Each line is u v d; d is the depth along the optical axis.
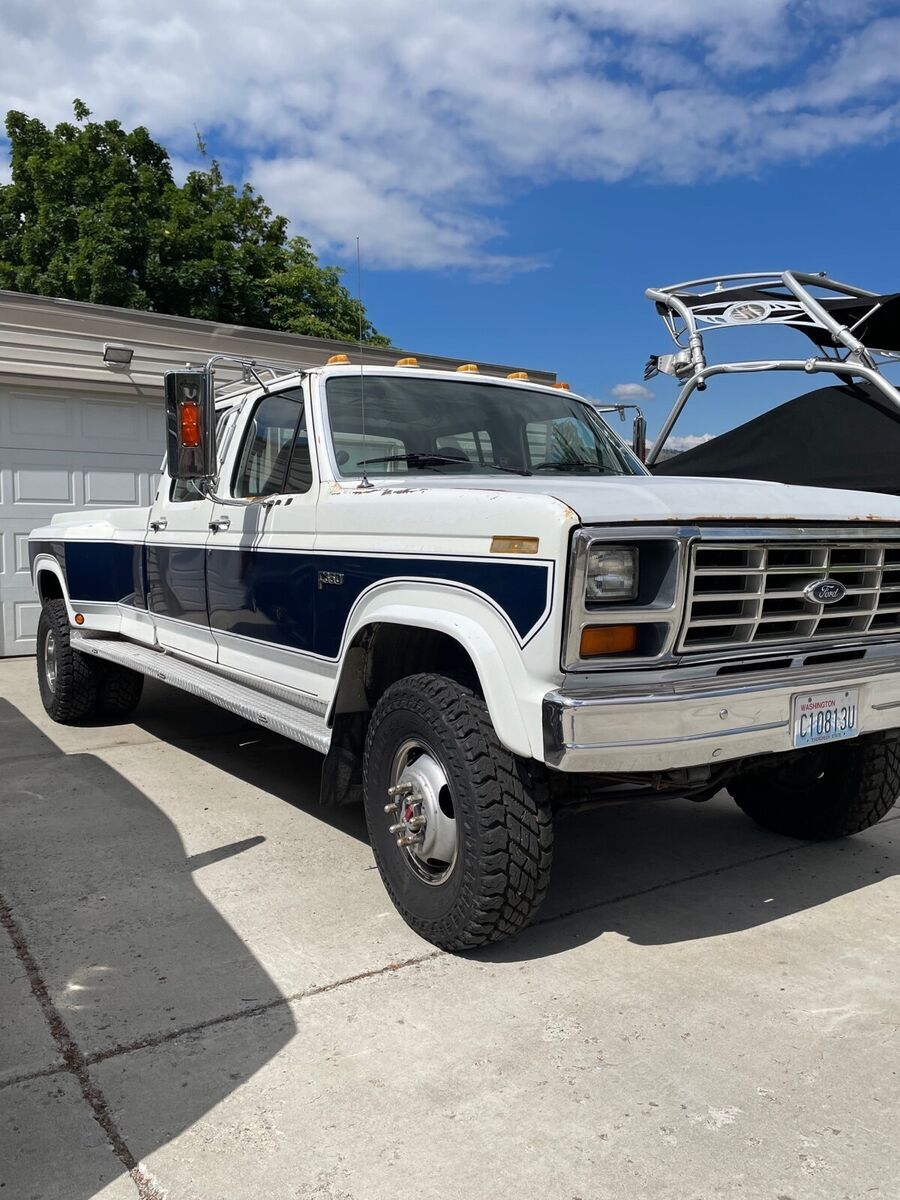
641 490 2.88
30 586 9.61
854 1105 2.37
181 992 2.92
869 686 3.20
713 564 2.86
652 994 2.91
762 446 6.02
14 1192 2.08
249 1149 2.21
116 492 9.98
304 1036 2.68
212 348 10.48
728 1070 2.51
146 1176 2.13
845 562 3.22
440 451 4.21
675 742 2.71
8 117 19.89
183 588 5.08
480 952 3.18
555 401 4.76
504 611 2.79
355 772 3.64
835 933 3.35
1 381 9.20
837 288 6.62
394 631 3.49
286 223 21.92
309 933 3.33
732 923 3.43
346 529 3.59
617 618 2.69
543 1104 2.37
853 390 5.70
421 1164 2.16
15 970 3.07
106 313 9.78
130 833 4.36
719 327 6.61
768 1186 2.08
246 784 5.16
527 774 2.94
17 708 7.22
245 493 4.57
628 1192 2.07
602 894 3.69
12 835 4.33
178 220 18.86
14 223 19.77
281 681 4.17
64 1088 2.45
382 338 18.09
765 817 4.39
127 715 6.85
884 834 4.44
